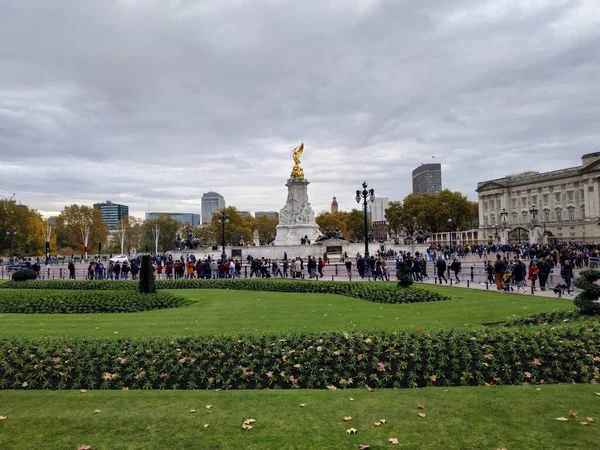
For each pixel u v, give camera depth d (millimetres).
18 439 10727
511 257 84875
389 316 25594
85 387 15047
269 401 12992
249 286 42688
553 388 13789
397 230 192000
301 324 23391
